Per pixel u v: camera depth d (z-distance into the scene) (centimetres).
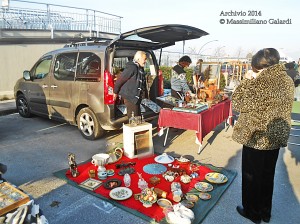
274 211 262
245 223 240
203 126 400
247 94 216
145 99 505
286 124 217
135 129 376
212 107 441
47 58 530
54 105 518
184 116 397
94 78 428
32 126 567
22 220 170
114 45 420
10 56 856
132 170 337
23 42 888
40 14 1048
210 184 304
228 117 552
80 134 508
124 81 402
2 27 924
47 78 521
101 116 429
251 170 232
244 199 246
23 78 605
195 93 515
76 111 479
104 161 346
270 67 210
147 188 276
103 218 243
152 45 512
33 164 367
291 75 814
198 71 1020
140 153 387
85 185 299
